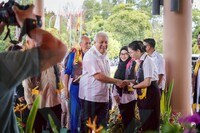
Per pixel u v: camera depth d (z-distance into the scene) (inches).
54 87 118.9
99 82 111.0
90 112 110.3
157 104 112.2
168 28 170.2
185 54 169.3
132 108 117.3
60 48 36.7
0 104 38.2
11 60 36.4
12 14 37.7
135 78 120.5
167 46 171.5
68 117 139.6
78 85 131.1
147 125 96.0
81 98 115.1
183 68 169.3
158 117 102.0
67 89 137.2
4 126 40.0
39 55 36.3
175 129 44.2
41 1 198.1
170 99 168.7
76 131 130.1
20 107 103.0
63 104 140.9
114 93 124.0
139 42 120.6
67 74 136.1
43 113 115.3
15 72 36.2
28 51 36.6
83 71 114.7
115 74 127.4
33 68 36.4
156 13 168.2
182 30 167.5
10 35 40.0
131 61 123.8
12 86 37.0
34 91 111.7
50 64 37.2
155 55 152.7
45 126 116.3
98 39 111.1
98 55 111.3
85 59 112.8
